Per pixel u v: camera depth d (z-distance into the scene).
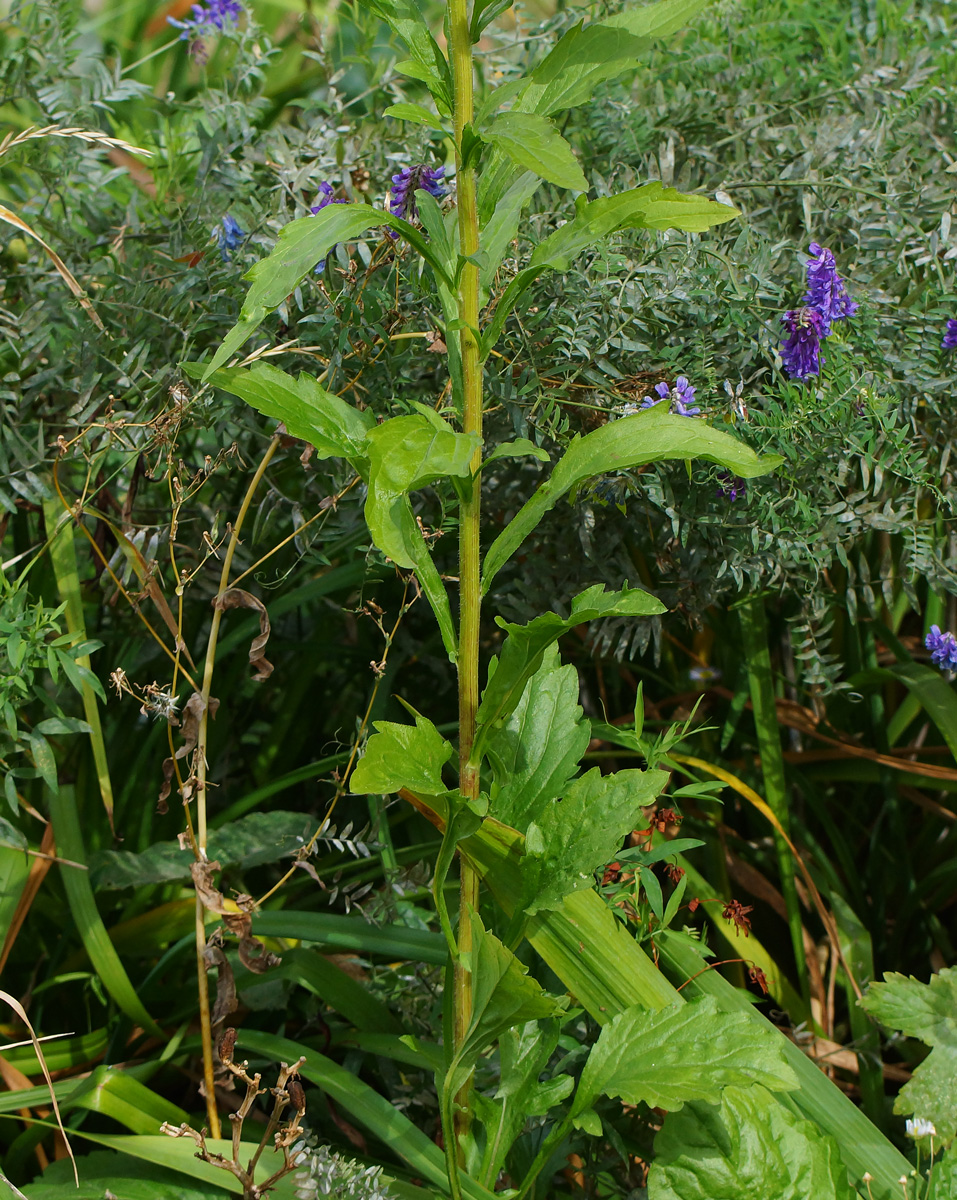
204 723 1.27
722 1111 1.15
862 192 1.51
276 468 1.68
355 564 1.64
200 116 1.85
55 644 1.30
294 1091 1.15
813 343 1.41
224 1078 1.26
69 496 1.57
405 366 1.45
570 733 1.16
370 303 1.40
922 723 1.96
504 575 1.74
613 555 1.58
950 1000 1.33
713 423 1.41
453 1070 1.04
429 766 1.00
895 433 1.44
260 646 1.29
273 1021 1.55
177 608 1.71
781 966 1.79
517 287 1.00
